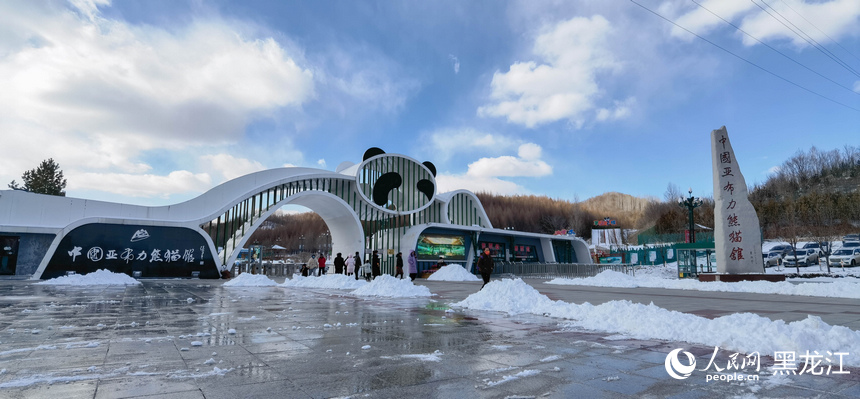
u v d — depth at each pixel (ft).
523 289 38.58
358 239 122.11
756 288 60.70
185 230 101.14
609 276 77.77
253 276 74.90
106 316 29.89
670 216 251.39
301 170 123.65
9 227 84.84
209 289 62.39
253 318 29.45
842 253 121.29
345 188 131.03
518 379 14.48
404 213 134.10
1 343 19.69
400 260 86.89
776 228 195.83
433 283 88.79
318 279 71.46
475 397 12.48
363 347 19.35
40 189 199.41
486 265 52.06
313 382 13.83
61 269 86.38
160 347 19.06
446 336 22.72
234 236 114.11
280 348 19.15
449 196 149.89
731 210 74.38
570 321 28.68
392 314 32.50
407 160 141.38
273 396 12.32
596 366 16.38
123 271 92.58
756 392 13.32
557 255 180.86
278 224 500.33
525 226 399.85
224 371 15.02
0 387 12.75
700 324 22.80
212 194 109.40
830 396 13.00
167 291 56.95
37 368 15.11
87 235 90.02
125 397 11.98
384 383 13.83
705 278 75.61
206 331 23.70
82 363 15.93
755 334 19.99
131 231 94.84
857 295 48.70
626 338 22.35
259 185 115.65
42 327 24.57
